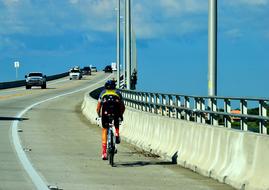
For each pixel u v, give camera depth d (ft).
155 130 141.08
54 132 186.29
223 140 96.48
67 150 138.31
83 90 533.96
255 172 82.79
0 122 217.56
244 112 94.73
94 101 240.32
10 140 156.87
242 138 88.63
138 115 160.04
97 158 124.26
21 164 111.24
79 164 113.80
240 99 94.22
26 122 220.23
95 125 218.18
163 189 86.43
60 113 275.80
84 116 263.29
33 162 114.62
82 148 143.64
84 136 176.45
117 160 123.03
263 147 81.20
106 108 113.29
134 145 156.25
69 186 87.15
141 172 104.94
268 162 79.30
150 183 92.07
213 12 134.10
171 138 127.13
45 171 102.73
